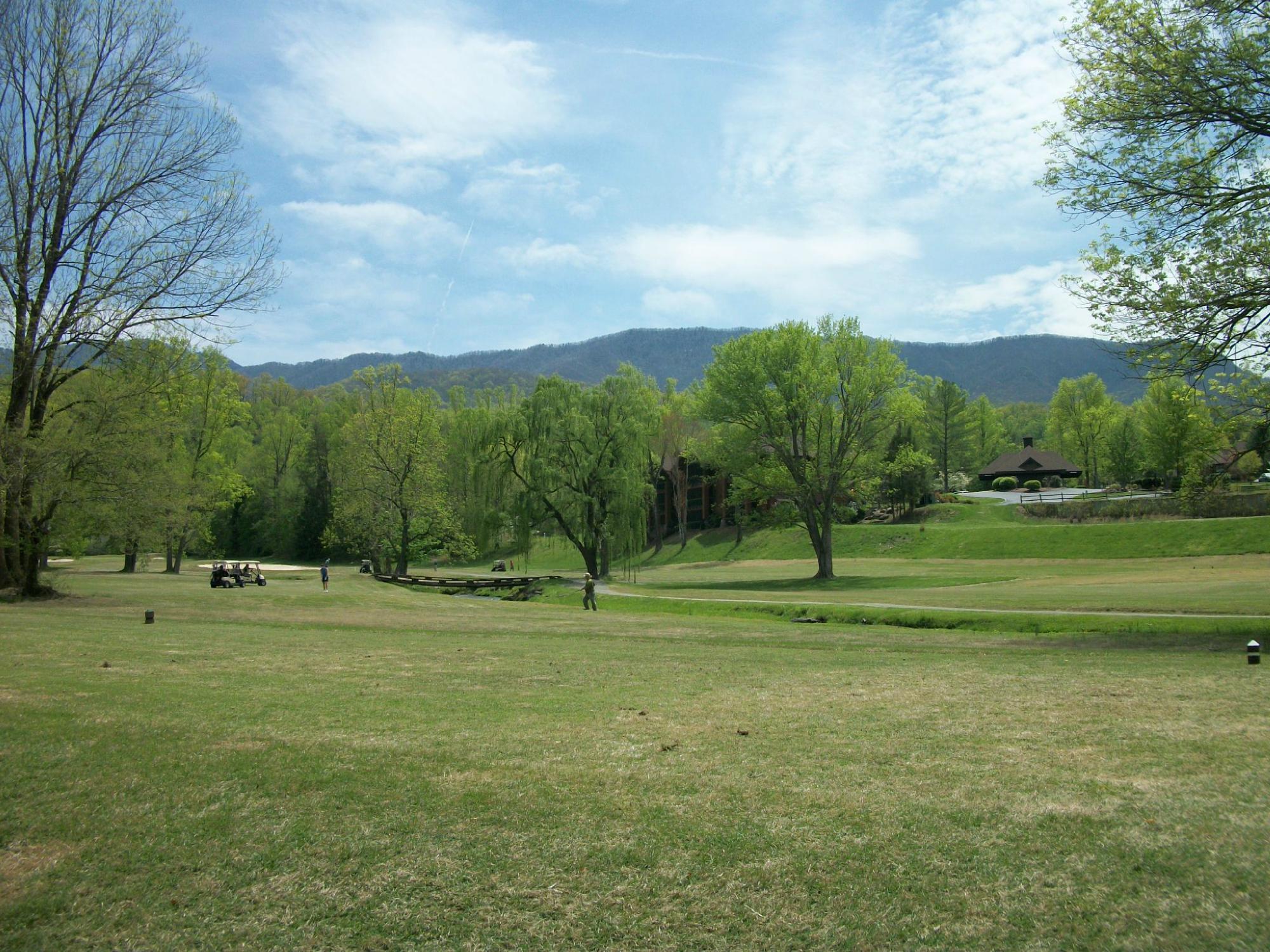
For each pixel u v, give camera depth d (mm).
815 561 76625
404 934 5488
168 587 44562
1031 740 9711
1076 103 20844
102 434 32312
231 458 92500
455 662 16656
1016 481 112625
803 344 59250
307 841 6738
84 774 8078
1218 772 8328
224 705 11141
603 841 6746
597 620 29750
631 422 60375
